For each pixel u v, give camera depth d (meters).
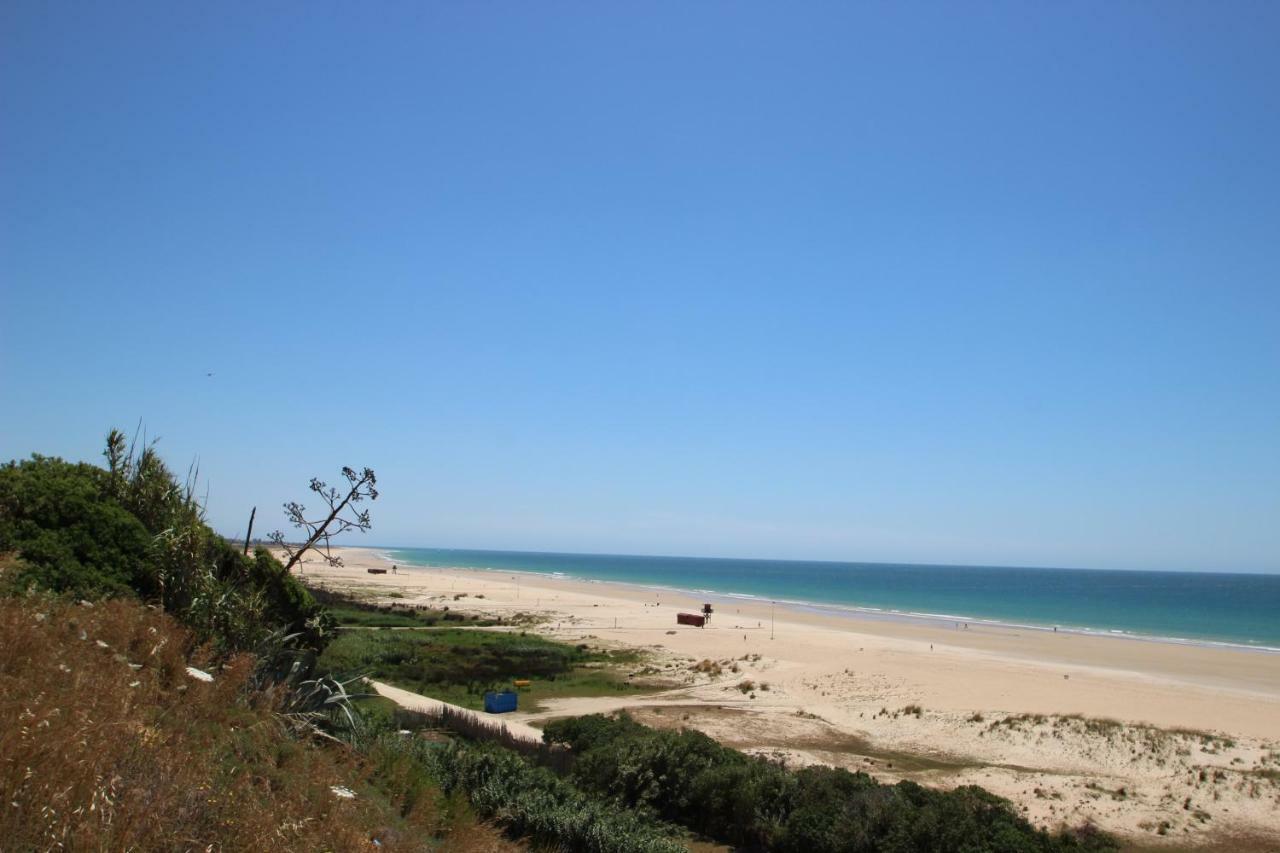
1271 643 82.56
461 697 38.62
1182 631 95.88
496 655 51.97
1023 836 18.81
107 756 5.18
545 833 13.45
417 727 20.55
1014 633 85.69
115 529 10.30
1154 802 25.34
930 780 27.05
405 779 9.27
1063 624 102.38
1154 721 37.47
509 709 36.06
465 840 8.39
